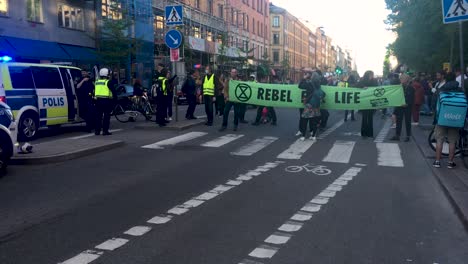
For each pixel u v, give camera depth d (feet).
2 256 15.19
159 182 25.50
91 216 19.44
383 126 53.98
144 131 46.96
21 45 77.20
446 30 80.38
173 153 34.65
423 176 27.55
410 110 41.47
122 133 45.47
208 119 51.83
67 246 16.07
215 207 20.85
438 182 26.00
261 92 46.37
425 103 69.21
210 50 145.59
